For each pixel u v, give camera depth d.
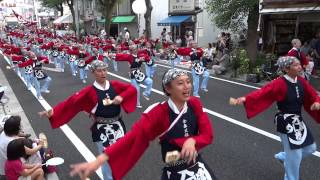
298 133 4.76
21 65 12.22
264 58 15.15
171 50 18.47
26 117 9.63
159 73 17.03
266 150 6.74
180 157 2.96
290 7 14.72
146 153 6.75
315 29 15.85
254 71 14.42
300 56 9.70
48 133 8.16
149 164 6.26
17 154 4.82
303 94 4.78
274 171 5.83
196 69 11.62
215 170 5.92
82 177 2.78
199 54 11.67
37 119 9.38
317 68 13.52
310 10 14.09
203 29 27.23
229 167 6.03
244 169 5.93
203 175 3.16
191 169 3.15
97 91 5.01
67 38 30.34
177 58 19.44
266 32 18.39
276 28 18.06
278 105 4.88
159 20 31.95
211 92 12.31
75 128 8.46
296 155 4.76
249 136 7.57
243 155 6.53
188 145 2.94
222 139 7.42
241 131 7.92
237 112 9.56
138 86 10.54
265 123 8.48
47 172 5.61
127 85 5.19
